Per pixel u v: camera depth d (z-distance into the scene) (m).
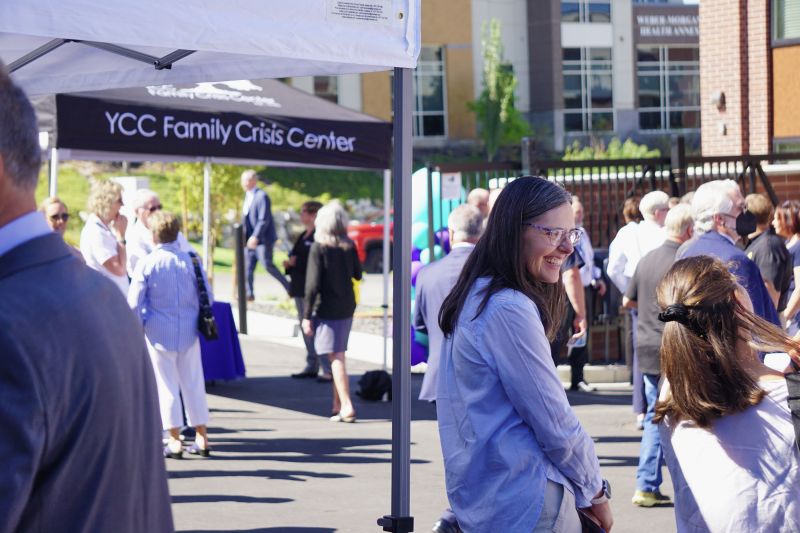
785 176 14.05
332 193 41.38
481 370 2.90
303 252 11.77
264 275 25.86
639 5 57.72
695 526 3.06
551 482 2.85
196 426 8.05
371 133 10.77
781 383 2.99
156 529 1.95
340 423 9.38
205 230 14.07
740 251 5.76
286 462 7.84
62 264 1.81
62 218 8.16
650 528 6.05
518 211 2.95
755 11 16.77
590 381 11.41
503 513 2.82
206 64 5.11
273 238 16.45
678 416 3.09
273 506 6.58
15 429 1.63
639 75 58.06
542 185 2.99
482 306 2.91
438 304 6.52
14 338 1.66
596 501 3.02
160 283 7.75
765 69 16.72
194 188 22.69
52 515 1.71
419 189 12.70
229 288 22.08
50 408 1.67
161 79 5.22
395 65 4.24
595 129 57.38
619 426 9.15
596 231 12.46
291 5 3.94
